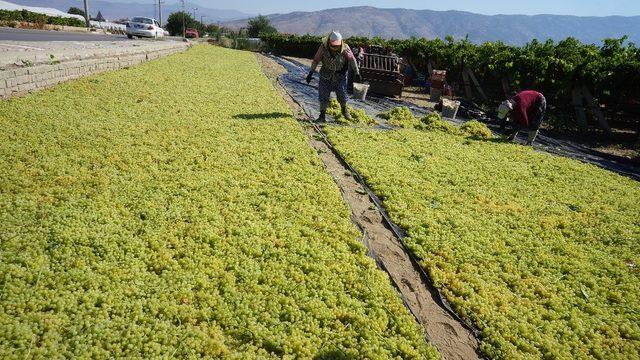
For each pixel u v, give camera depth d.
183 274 4.99
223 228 6.09
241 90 16.67
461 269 5.87
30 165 7.04
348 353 4.23
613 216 8.11
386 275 5.54
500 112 12.68
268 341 4.24
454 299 5.23
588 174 10.77
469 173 9.74
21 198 5.99
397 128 13.52
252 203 6.99
